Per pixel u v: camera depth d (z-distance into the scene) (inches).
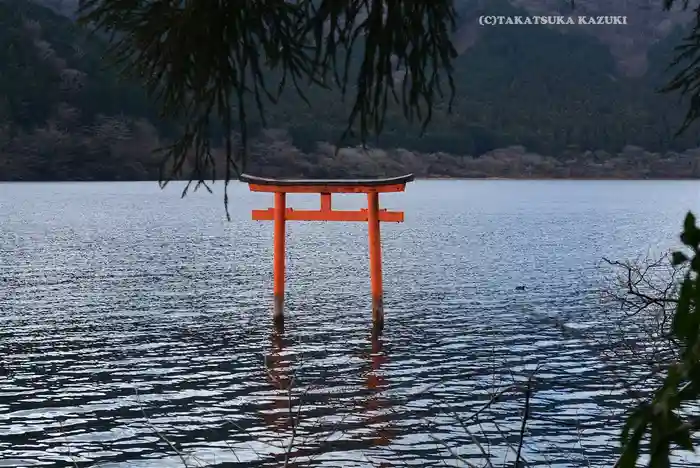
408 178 989.2
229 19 110.3
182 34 110.7
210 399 727.1
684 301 67.5
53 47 4697.3
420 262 2033.7
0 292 1487.5
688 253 68.9
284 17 110.1
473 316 1210.6
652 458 67.1
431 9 110.7
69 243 2512.3
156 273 1785.2
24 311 1273.4
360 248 2412.6
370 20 109.3
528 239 2723.9
